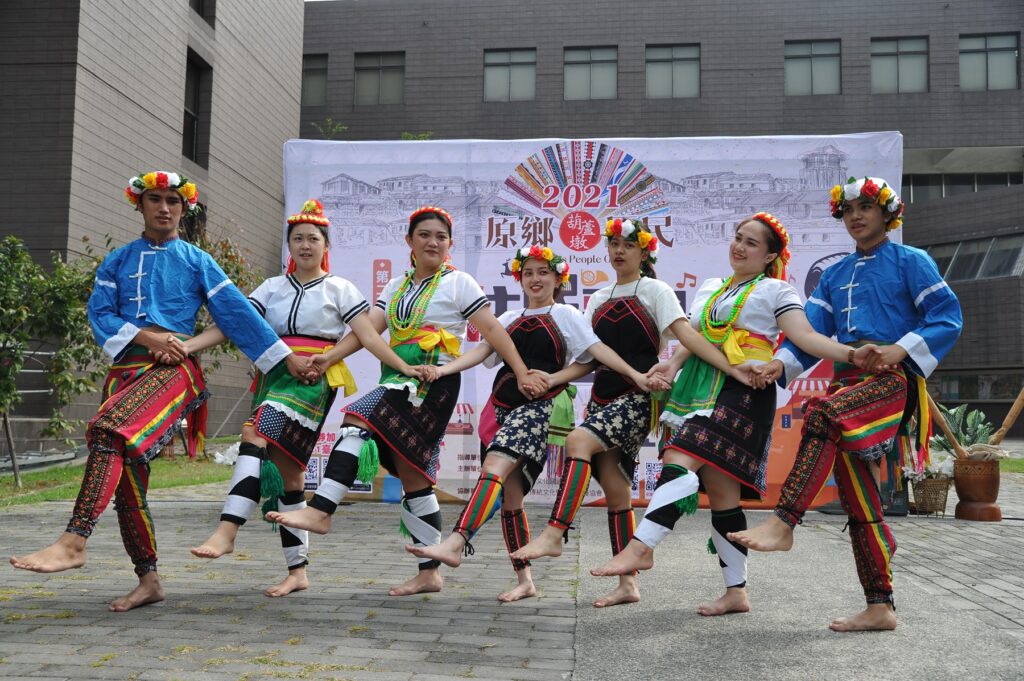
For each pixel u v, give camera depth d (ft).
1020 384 74.79
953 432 23.86
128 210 40.83
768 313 11.71
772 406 11.80
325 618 11.02
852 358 10.80
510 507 12.57
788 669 8.99
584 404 22.12
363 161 23.04
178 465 35.76
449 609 11.71
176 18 45.09
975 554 16.75
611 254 12.95
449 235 13.12
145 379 11.18
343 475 11.66
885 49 77.10
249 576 13.80
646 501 22.13
